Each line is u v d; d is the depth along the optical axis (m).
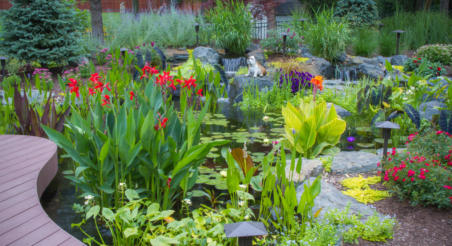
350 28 14.10
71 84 3.29
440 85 6.60
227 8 12.48
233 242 2.48
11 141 4.32
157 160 2.92
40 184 3.42
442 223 2.78
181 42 12.75
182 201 3.09
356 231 2.62
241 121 6.30
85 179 3.14
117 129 2.82
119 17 13.58
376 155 4.25
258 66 9.09
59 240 2.34
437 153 3.64
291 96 7.69
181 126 3.29
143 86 6.70
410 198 3.14
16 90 4.81
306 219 2.85
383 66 10.94
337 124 4.41
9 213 2.68
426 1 17.30
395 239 2.61
